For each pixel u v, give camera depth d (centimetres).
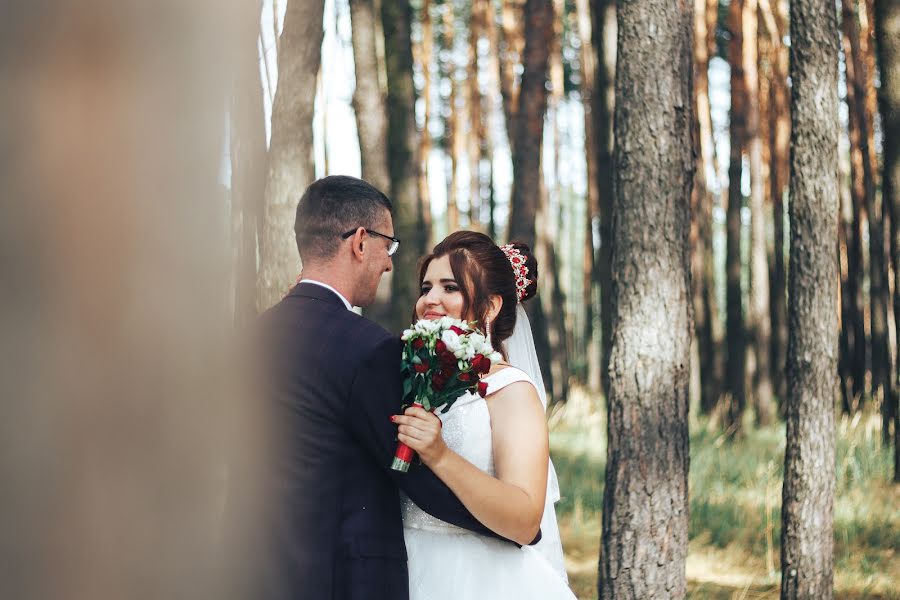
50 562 51
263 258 307
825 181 490
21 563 50
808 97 489
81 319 50
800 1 493
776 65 1452
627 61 412
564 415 1345
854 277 1373
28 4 48
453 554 220
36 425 50
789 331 502
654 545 399
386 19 822
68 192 50
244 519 64
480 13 1747
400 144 812
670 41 407
